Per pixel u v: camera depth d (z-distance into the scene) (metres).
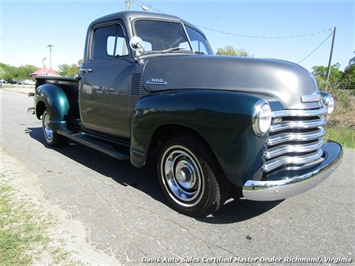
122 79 3.50
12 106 12.66
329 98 3.30
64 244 2.31
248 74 2.69
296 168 2.54
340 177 4.15
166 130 3.01
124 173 3.98
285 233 2.58
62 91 4.98
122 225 2.62
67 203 3.01
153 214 2.84
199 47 4.09
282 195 2.32
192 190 2.80
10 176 3.70
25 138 5.98
